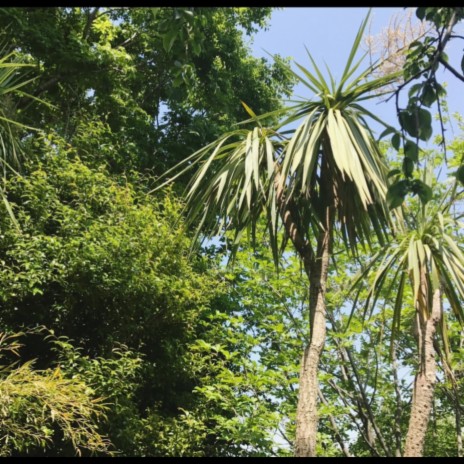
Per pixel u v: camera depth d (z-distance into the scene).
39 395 5.48
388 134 1.98
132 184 9.68
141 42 12.63
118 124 12.08
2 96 7.42
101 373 7.47
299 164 4.43
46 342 8.27
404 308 8.89
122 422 7.71
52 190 8.31
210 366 9.11
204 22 4.37
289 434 8.63
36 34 10.28
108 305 8.37
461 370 8.88
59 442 7.57
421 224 5.17
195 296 8.82
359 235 4.76
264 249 10.09
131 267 8.01
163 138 12.62
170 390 9.08
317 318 4.59
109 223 8.27
